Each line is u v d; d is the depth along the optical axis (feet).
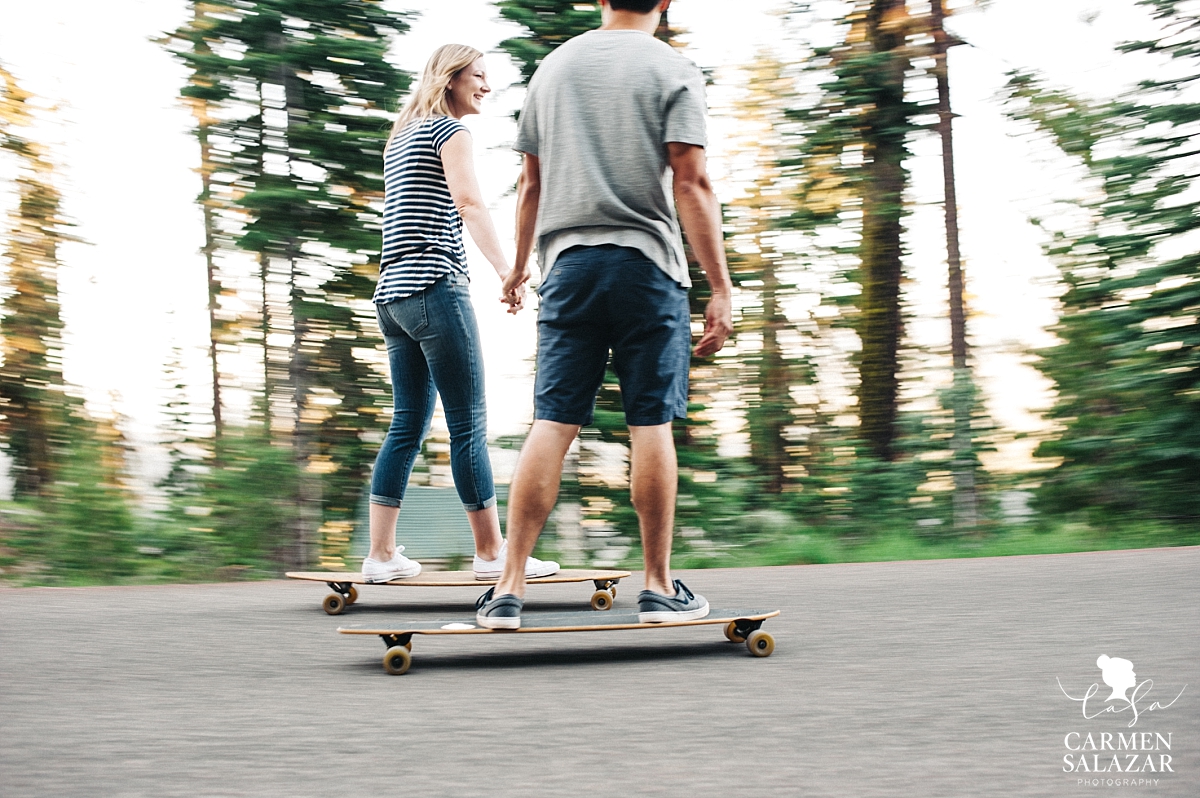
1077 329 25.31
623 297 7.93
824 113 25.04
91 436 21.67
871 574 14.83
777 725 5.71
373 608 12.10
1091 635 8.47
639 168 7.98
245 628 10.19
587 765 4.97
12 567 19.45
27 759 5.17
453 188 11.15
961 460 24.41
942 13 25.16
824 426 25.29
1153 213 24.97
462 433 11.68
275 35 22.22
